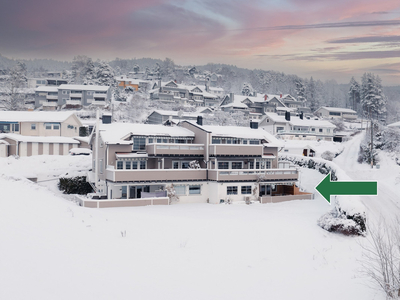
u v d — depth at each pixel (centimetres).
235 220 2706
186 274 1514
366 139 7488
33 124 6344
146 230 2111
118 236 1861
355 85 18600
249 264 1783
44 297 1023
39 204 2033
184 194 3909
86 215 2222
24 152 5631
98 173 4294
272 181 4159
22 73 14625
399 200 3609
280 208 3478
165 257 1672
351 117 14612
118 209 3036
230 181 3925
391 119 15200
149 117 9925
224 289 1435
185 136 4300
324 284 1616
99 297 1137
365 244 2205
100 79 14250
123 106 11394
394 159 5850
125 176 3600
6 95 11831
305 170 5450
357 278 1672
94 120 9131
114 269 1388
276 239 2259
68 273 1229
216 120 10662
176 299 1266
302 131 9444
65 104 11288
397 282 1378
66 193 4653
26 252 1267
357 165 6088
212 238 2141
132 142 3919
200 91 14600
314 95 19662
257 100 14125
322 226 2536
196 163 4078
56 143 5875
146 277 1393
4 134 5697
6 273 1074
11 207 1752
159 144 3894
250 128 4859
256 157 4309
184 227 2322
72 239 1588
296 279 1659
